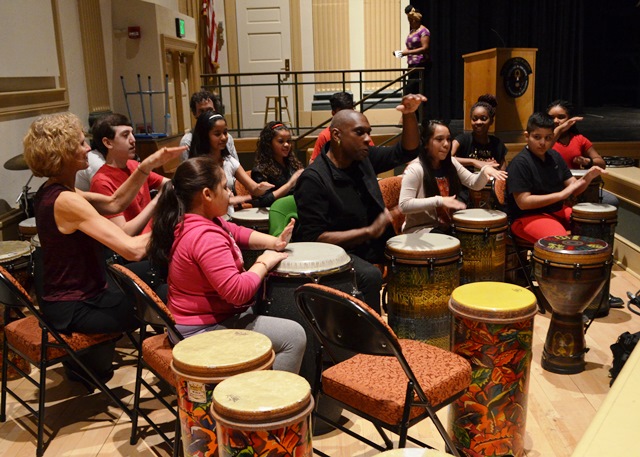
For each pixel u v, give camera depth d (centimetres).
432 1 1125
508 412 245
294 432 183
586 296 323
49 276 276
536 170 411
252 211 433
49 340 278
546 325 398
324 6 965
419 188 383
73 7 584
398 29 965
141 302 244
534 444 272
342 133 321
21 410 315
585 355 355
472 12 1141
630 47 1376
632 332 383
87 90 611
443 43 1143
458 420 251
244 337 230
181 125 732
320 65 981
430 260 330
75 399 325
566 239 346
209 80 924
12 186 467
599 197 467
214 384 209
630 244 493
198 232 243
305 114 995
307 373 275
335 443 277
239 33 975
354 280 278
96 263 280
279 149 457
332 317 211
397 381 222
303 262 266
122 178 348
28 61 492
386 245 346
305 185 326
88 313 275
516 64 779
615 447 110
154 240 251
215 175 248
